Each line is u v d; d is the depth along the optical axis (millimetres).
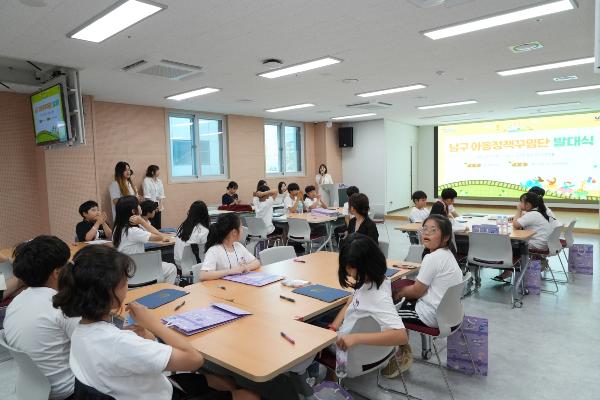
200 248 4004
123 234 3693
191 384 1812
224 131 8852
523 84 6219
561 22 3504
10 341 1753
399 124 11805
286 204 7164
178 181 7930
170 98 6676
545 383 2682
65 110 4453
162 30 3463
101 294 1260
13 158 5613
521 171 11375
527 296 4508
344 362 1864
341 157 11680
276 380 1820
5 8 2910
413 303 2844
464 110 9258
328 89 6270
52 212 5781
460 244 4852
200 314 2023
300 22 3365
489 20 3439
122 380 1271
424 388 2646
